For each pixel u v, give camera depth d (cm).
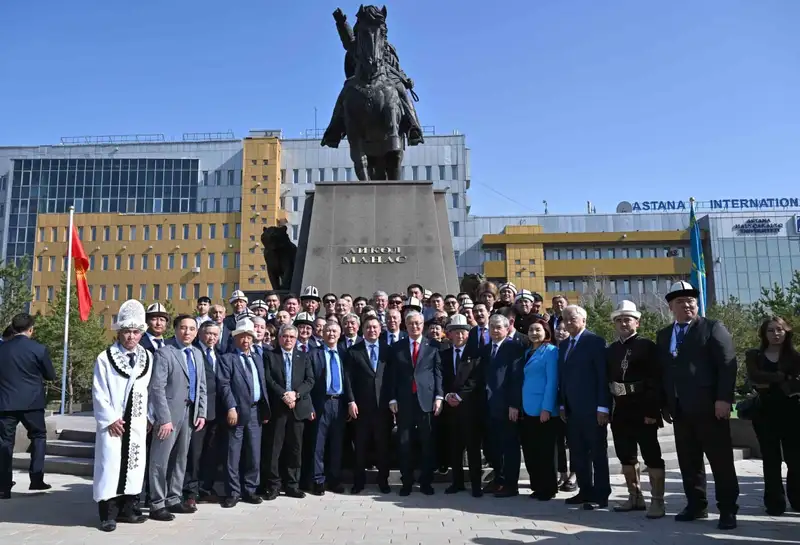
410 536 564
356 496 765
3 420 782
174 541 553
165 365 666
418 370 798
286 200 6419
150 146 6700
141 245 6262
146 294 6191
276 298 1168
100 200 6600
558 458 809
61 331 3162
